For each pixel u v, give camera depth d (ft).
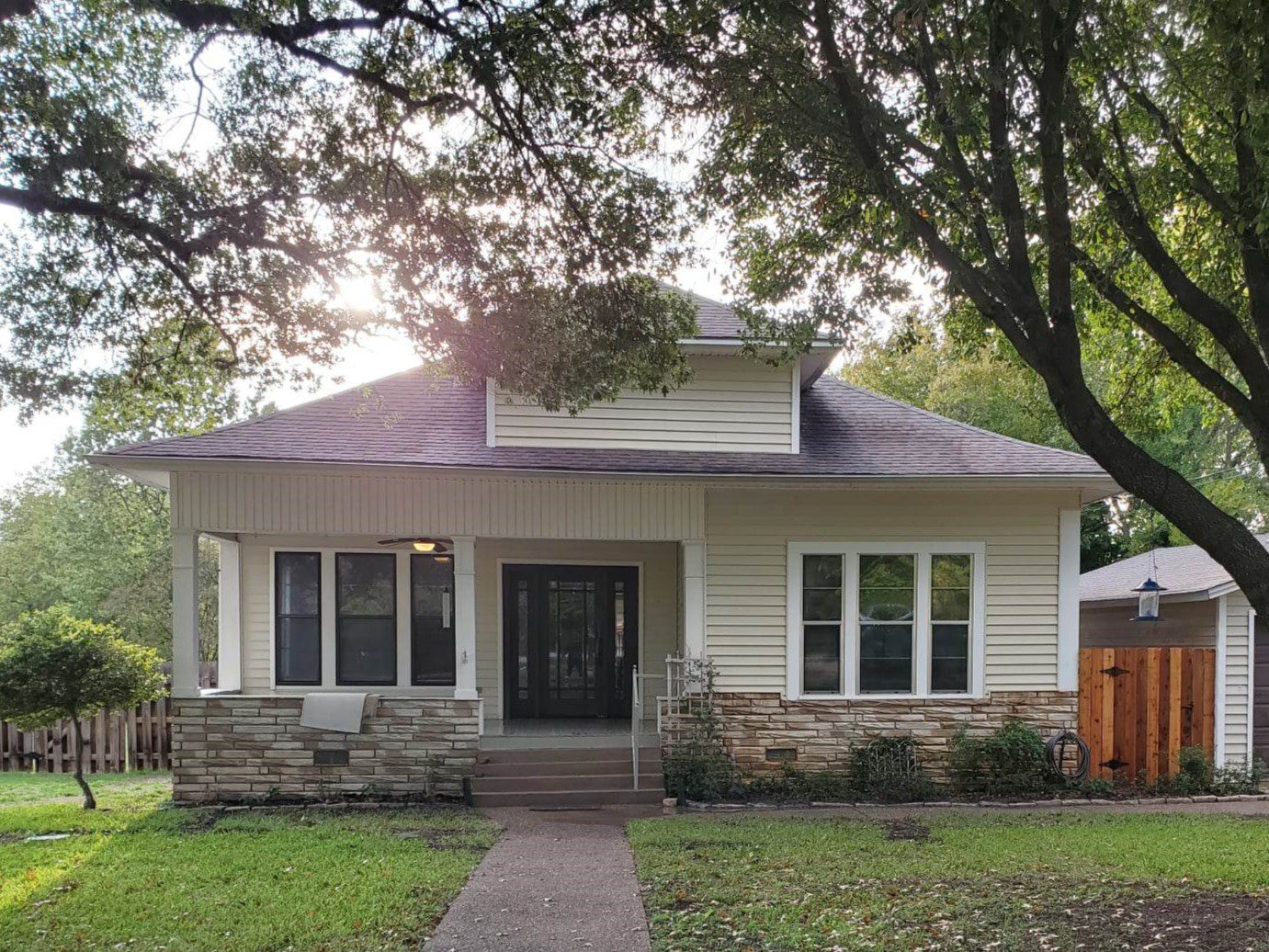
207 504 32.96
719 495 35.88
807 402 42.39
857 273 26.89
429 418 37.50
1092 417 17.48
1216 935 16.52
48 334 26.35
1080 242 25.39
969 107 19.67
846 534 36.09
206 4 20.85
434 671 40.14
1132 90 20.66
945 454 36.58
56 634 32.32
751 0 19.93
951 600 36.35
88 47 23.81
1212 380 19.31
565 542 41.55
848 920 18.15
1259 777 35.73
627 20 22.13
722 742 35.09
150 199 23.40
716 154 25.18
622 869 22.47
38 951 16.79
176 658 32.48
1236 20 15.72
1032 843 25.21
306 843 25.21
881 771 33.40
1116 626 51.60
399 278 26.63
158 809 30.89
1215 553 16.88
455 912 19.12
